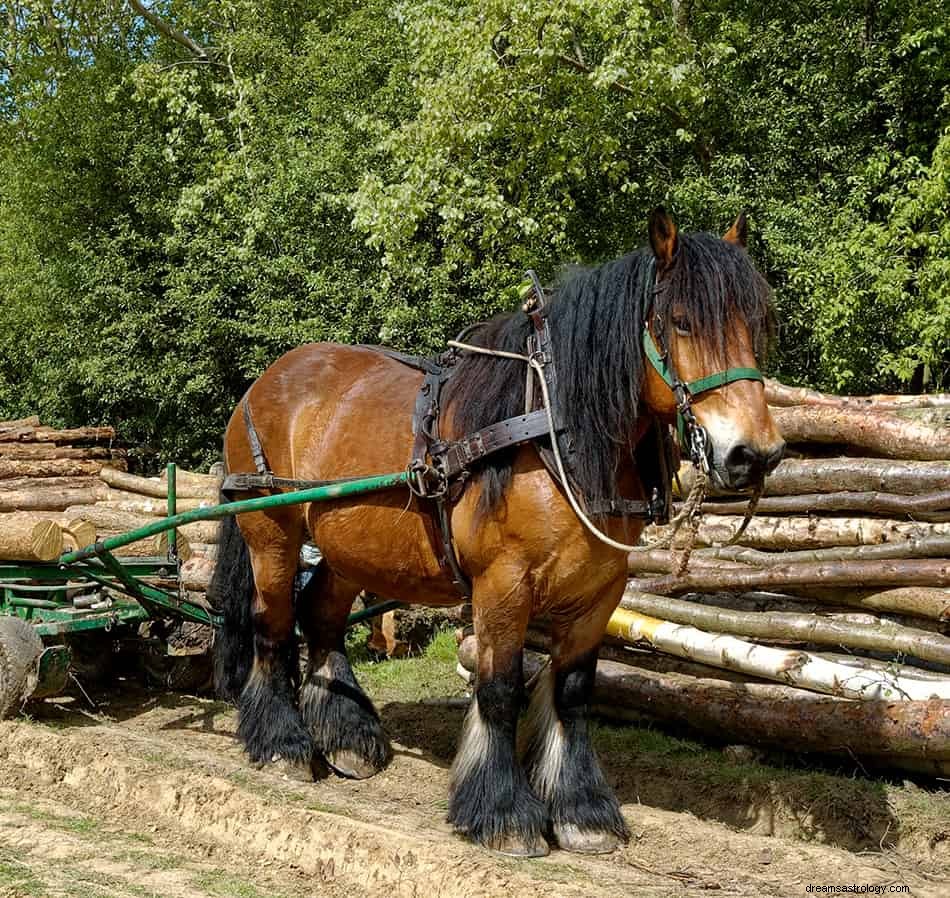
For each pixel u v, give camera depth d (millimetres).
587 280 3984
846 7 12156
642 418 3936
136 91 17266
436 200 12102
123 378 15719
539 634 5914
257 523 5148
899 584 4926
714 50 12219
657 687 5305
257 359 14719
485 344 4332
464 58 11617
